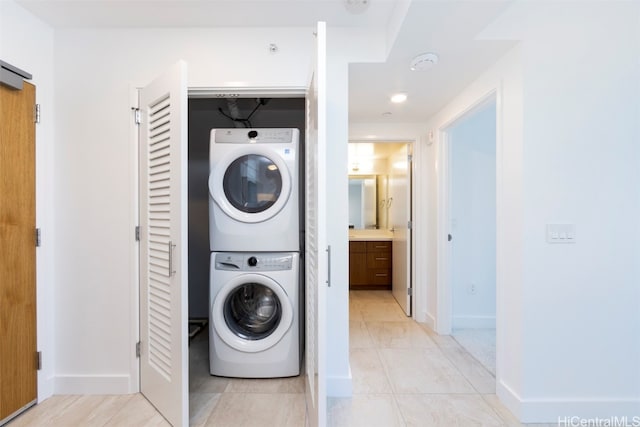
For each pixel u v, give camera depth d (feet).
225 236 6.98
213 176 7.02
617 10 5.55
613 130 5.55
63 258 6.37
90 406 5.94
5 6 5.51
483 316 10.21
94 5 5.66
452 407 5.99
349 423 5.53
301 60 6.33
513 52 5.78
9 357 5.55
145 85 6.30
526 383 5.57
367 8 5.66
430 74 6.83
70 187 6.35
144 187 6.13
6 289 5.52
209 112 10.44
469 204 10.13
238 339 7.02
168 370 5.50
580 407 5.55
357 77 6.97
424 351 8.44
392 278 14.21
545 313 5.57
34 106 5.97
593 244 5.57
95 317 6.35
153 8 5.75
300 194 8.18
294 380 6.94
